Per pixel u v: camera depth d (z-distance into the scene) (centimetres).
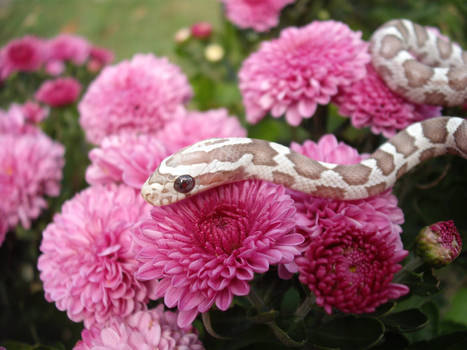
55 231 13
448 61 18
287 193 13
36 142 19
